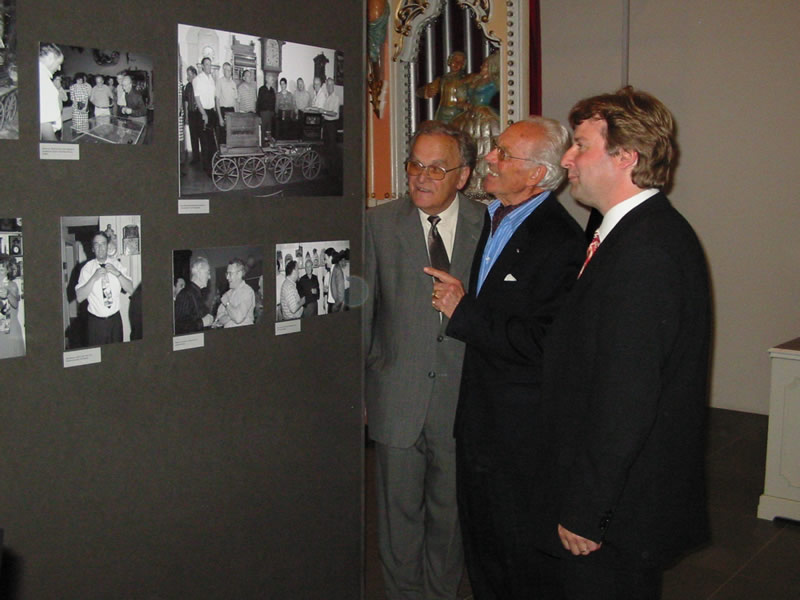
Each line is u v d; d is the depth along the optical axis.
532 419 1.95
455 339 2.12
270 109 1.74
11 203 1.35
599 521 1.43
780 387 3.24
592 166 1.54
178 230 1.61
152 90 1.52
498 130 4.42
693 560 2.92
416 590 2.28
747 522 3.28
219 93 1.64
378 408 2.16
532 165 1.98
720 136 4.97
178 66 1.56
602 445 1.42
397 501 2.20
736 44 4.85
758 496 3.58
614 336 1.42
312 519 2.00
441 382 2.13
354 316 2.03
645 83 5.20
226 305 1.72
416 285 2.12
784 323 4.89
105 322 1.51
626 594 1.53
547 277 1.93
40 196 1.39
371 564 2.89
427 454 2.22
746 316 5.02
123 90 1.48
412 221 2.15
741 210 4.96
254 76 1.70
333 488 2.05
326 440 2.01
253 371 1.80
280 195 1.80
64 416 1.47
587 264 1.58
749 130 4.87
